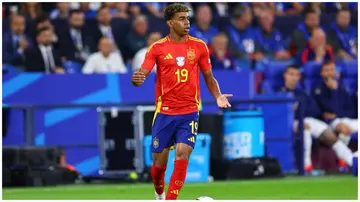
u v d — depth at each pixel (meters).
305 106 44.31
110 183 39.00
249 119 40.44
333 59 51.06
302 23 53.69
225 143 40.62
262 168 40.09
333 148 44.41
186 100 24.69
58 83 41.03
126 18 48.91
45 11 51.12
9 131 40.19
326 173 43.62
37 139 40.50
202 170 39.06
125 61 48.28
